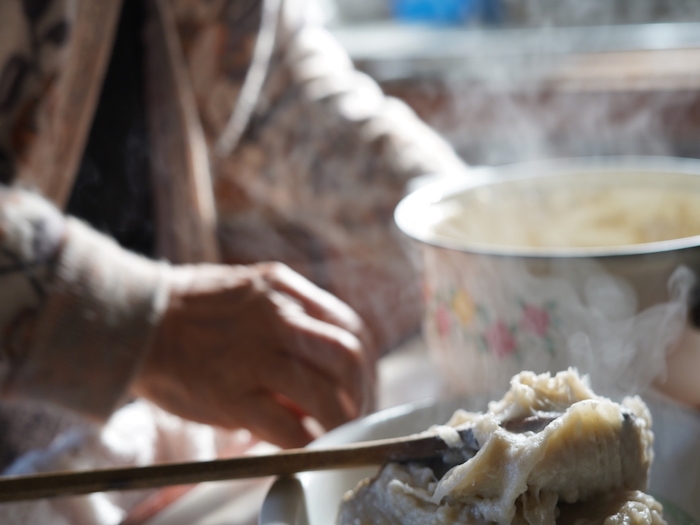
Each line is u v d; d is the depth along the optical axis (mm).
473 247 669
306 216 1011
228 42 1006
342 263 953
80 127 899
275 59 1022
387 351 819
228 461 593
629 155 1374
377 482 592
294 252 1027
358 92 1016
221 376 734
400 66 1599
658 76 1312
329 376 719
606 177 786
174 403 754
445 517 566
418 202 744
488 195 779
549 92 1441
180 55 974
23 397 754
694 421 615
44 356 740
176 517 658
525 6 1712
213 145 1037
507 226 786
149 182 993
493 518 562
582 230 790
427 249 690
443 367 709
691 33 1438
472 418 599
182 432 817
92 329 742
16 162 843
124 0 955
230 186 1052
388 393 755
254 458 594
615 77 1359
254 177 1033
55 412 812
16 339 740
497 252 657
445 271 686
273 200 1037
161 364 747
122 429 817
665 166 805
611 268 648
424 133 1011
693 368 682
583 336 661
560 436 562
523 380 594
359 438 625
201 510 662
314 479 603
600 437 566
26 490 584
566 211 791
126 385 747
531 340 665
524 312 662
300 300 765
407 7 1935
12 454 806
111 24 896
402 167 955
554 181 791
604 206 786
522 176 789
